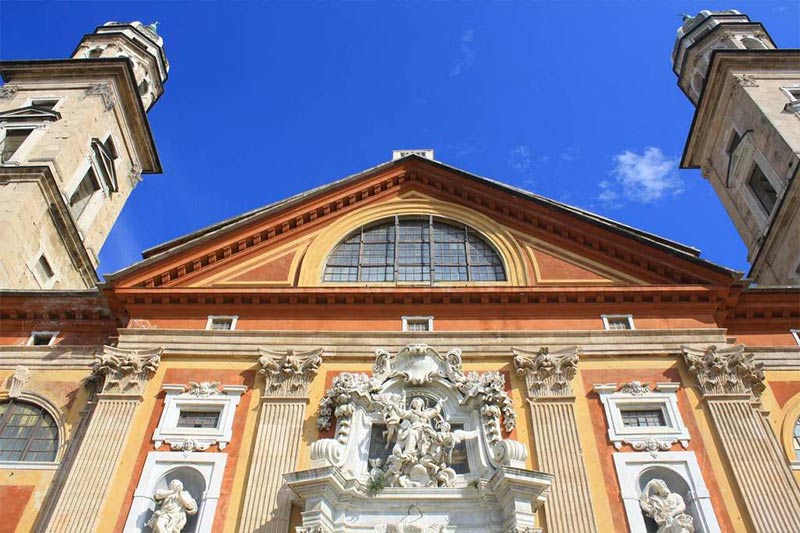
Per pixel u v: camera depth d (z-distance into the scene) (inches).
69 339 787.4
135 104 1341.0
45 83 1296.8
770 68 1250.6
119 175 1320.1
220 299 780.6
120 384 694.5
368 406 666.8
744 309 792.9
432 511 589.6
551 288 772.0
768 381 717.9
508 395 685.9
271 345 735.7
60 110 1217.4
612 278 811.4
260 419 663.8
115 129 1301.7
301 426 658.8
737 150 1219.2
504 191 900.6
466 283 820.6
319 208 900.6
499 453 609.9
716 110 1295.5
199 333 744.3
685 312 766.5
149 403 684.7
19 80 1304.1
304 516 564.7
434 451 626.8
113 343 763.4
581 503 595.8
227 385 698.2
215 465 631.8
